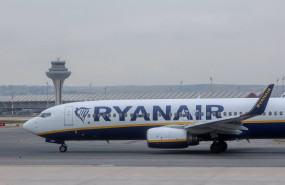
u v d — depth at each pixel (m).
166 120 70.44
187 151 72.00
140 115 71.19
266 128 68.31
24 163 58.50
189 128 67.00
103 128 72.12
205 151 71.50
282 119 68.19
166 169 50.06
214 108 69.88
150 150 75.12
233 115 69.25
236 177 43.91
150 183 41.38
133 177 44.69
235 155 65.19
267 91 63.53
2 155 70.12
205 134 68.00
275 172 46.84
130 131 71.62
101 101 74.06
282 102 69.12
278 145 82.06
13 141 101.06
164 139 67.12
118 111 72.00
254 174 45.62
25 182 42.56
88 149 78.69
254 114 64.19
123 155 67.38
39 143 94.75
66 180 43.38
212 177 44.09
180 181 42.16
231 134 68.25
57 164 57.12
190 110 70.12
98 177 44.91
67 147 82.50
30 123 74.88
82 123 72.75
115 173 47.41
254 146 79.94
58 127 73.50
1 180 43.78
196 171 48.19
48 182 42.44
